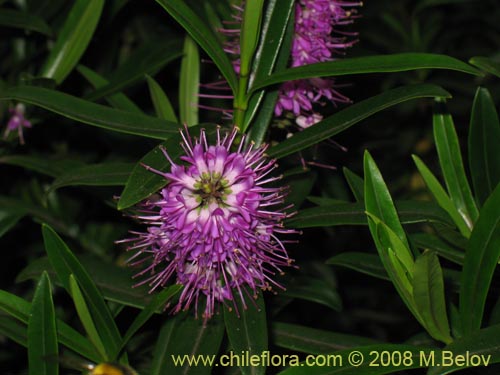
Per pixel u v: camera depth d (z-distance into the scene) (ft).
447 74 1.59
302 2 0.97
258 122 0.95
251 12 0.84
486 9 1.65
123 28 1.38
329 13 0.98
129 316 1.14
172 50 1.25
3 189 1.37
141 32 1.40
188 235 0.82
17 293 1.39
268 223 0.85
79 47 1.13
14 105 1.16
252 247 0.84
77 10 1.12
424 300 0.82
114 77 1.23
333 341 0.95
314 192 1.25
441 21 1.63
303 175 1.02
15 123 1.16
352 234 1.50
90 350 0.86
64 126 1.29
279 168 1.03
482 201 0.97
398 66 0.84
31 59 1.25
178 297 0.92
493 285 1.00
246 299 0.88
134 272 0.97
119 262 1.31
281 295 1.02
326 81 1.02
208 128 0.88
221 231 0.82
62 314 1.29
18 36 1.30
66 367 0.91
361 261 0.97
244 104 0.90
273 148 0.89
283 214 0.84
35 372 0.81
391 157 1.61
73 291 0.79
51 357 0.80
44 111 1.17
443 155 0.99
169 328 0.91
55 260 0.84
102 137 1.22
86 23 1.12
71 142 1.33
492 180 0.97
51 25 1.27
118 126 0.89
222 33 1.08
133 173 0.80
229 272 0.86
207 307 0.87
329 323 1.62
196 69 1.06
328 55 0.99
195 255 0.82
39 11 1.24
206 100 1.24
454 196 0.98
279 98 0.99
